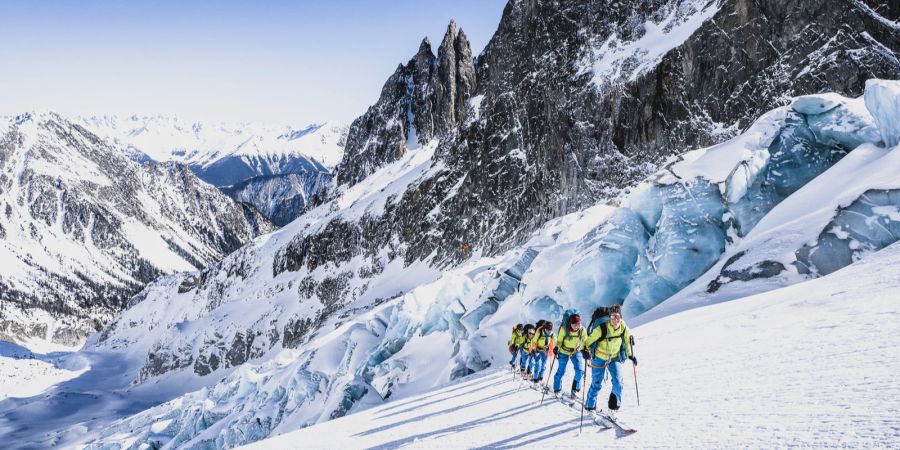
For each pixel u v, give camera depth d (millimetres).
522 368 15336
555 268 31438
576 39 75812
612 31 71812
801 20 49062
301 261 167625
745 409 6875
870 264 15406
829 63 45906
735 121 51438
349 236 151125
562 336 10844
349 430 14609
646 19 69000
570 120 69125
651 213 28891
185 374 158625
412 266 120938
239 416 47656
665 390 9305
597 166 62938
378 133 191875
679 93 56688
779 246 21766
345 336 51469
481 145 102562
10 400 145750
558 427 8953
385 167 182000
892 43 44375
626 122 61344
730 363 9695
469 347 29891
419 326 44469
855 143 26406
